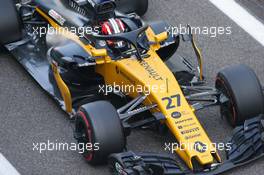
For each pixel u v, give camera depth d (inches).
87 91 1654.8
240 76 1534.2
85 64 1561.3
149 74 1536.7
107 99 1640.0
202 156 1412.4
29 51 1797.5
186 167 1473.9
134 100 1521.9
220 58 1863.9
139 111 1493.6
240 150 1453.0
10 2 1802.4
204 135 1451.8
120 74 1568.7
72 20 1700.3
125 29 1610.5
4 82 1749.5
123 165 1370.6
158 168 1378.0
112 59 1582.2
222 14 2030.0
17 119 1641.2
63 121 1633.9
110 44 1596.9
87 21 1662.2
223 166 1427.2
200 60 1664.6
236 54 1882.4
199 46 1907.0
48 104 1683.1
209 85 1759.4
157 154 1408.7
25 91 1722.4
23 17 1861.5
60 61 1571.1
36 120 1638.8
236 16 2021.4
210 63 1841.8
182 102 1496.1
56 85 1681.8
